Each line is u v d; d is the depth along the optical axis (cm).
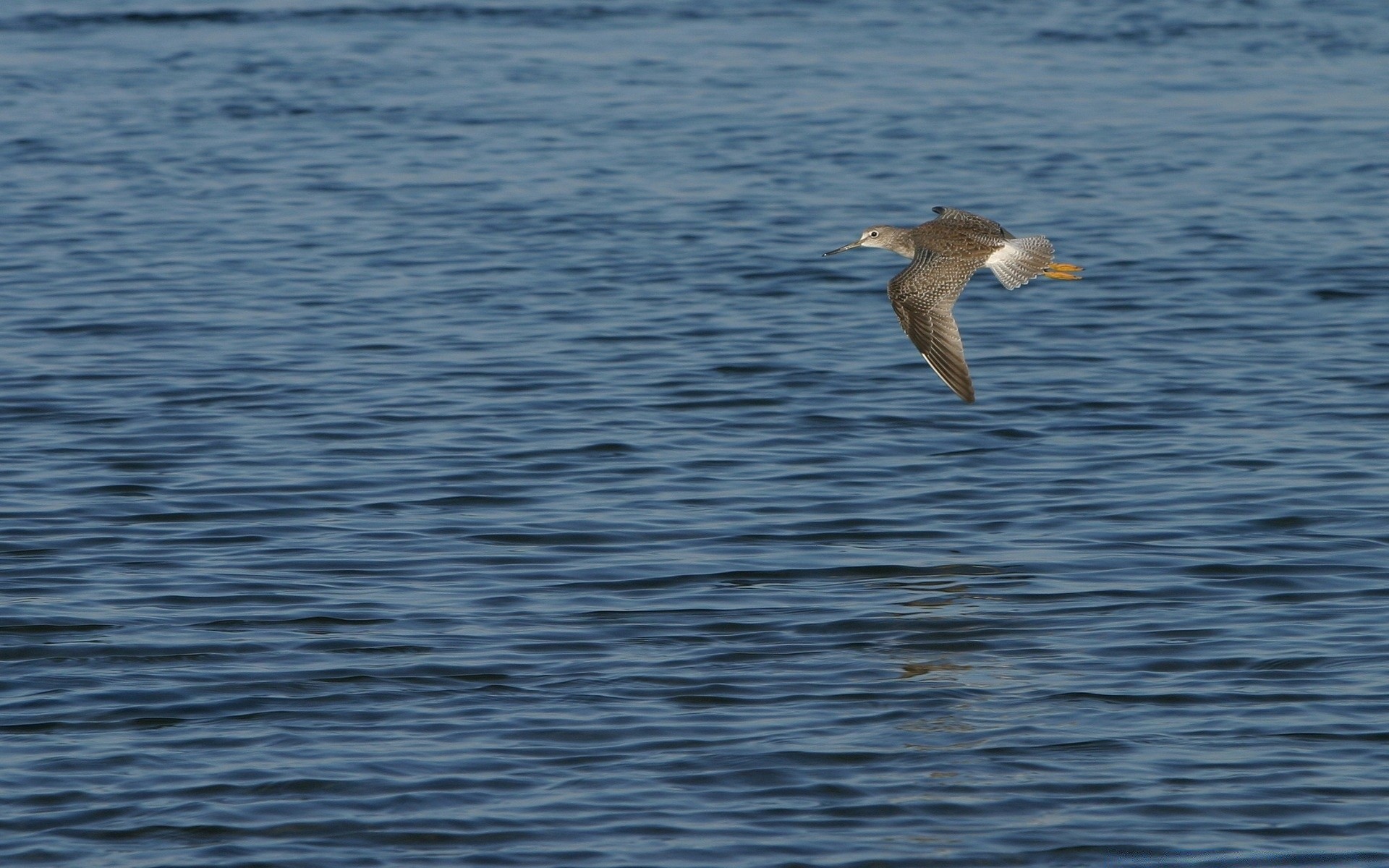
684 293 2405
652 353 2123
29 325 2225
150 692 1265
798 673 1294
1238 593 1427
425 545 1541
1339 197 2905
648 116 3569
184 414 1892
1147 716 1220
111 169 3141
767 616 1392
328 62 4119
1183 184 3011
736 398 1956
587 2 4872
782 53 4200
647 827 1080
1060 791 1120
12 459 1752
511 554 1520
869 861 1045
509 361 2089
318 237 2695
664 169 3148
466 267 2531
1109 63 4072
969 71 3994
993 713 1227
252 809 1103
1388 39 4288
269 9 4791
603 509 1628
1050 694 1254
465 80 3925
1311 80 3866
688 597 1430
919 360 2098
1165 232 2700
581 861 1045
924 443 1814
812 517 1606
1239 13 4672
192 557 1510
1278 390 1970
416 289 2411
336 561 1503
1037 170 3128
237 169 3150
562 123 3512
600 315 2292
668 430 1852
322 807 1104
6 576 1466
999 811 1099
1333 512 1595
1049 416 1894
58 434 1828
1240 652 1317
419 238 2691
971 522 1591
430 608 1408
